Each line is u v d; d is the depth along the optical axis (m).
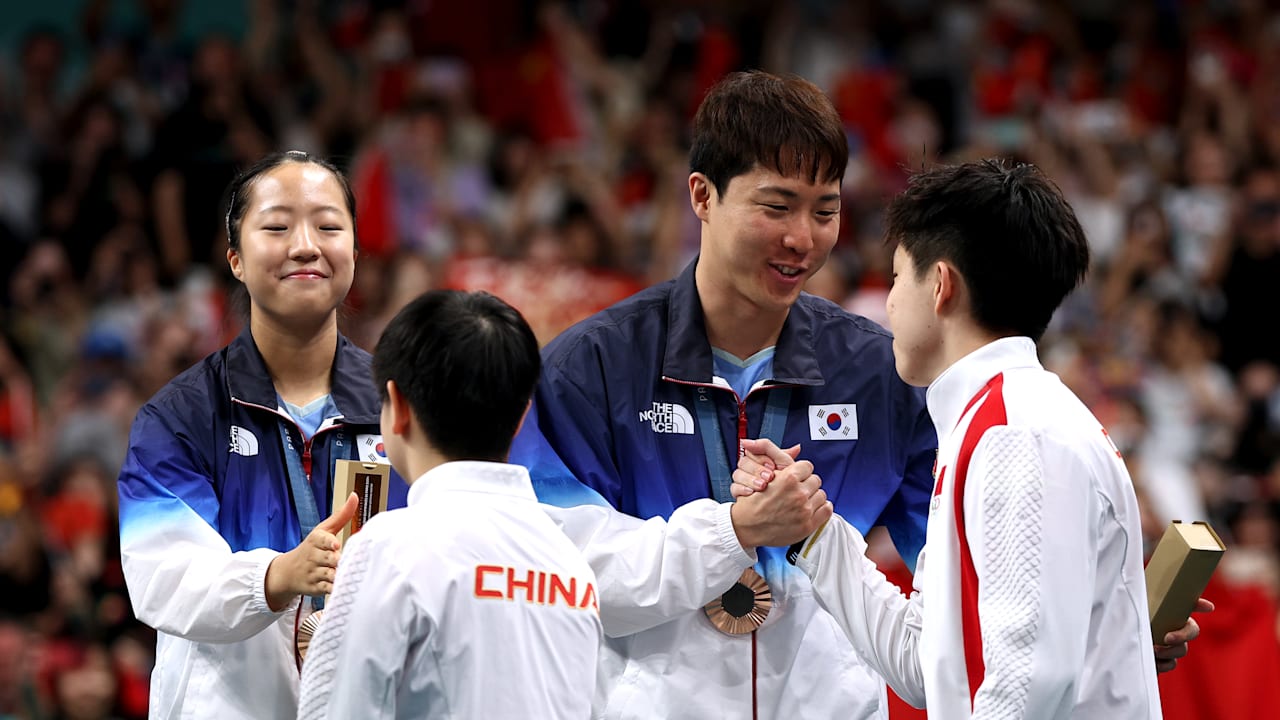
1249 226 39.44
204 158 39.97
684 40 46.06
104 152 40.59
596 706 13.47
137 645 25.86
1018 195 11.51
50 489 31.66
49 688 24.84
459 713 10.39
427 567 10.47
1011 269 11.44
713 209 13.19
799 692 13.48
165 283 38.94
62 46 44.53
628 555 13.01
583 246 36.56
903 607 12.59
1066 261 11.52
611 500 13.60
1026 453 10.77
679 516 12.95
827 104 12.97
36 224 41.41
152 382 34.28
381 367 11.14
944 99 47.31
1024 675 10.34
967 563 11.12
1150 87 48.47
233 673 13.12
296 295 13.23
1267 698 20.14
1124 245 40.12
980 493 10.90
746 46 47.50
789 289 13.09
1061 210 11.59
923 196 11.80
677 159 41.22
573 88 45.22
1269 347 38.22
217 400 13.56
